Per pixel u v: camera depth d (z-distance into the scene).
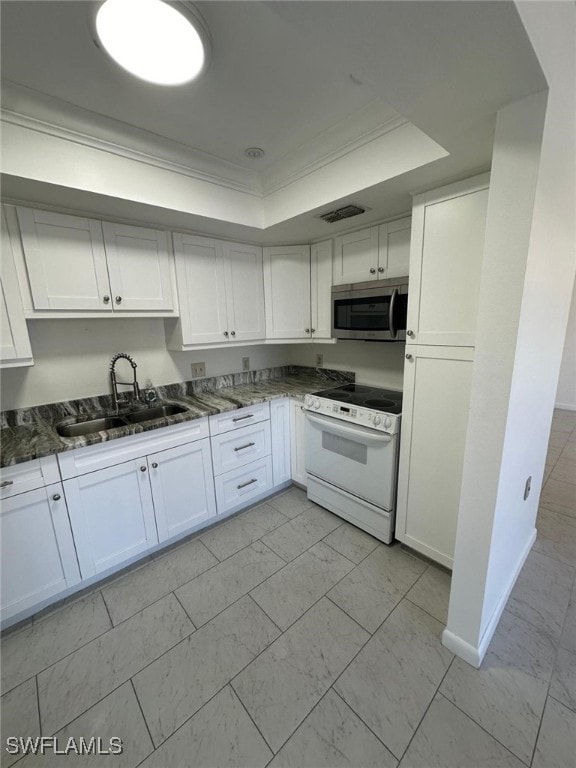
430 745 1.13
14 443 1.63
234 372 2.96
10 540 1.51
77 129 1.44
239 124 1.52
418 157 1.41
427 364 1.74
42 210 1.67
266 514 2.46
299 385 2.87
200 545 2.13
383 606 1.67
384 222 2.08
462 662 1.40
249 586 1.81
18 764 1.12
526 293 1.08
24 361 1.66
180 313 2.24
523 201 1.01
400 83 0.93
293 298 2.68
